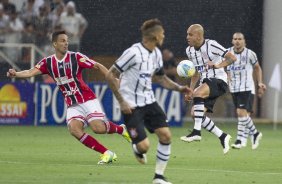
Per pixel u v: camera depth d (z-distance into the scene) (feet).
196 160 107.76
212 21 194.39
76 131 100.53
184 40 194.29
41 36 192.44
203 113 108.88
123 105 77.61
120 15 195.62
